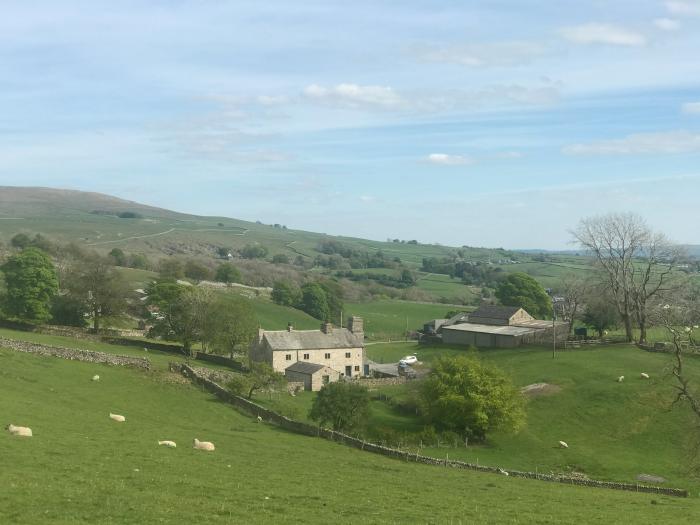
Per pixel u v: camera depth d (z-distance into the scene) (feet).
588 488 212.43
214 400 316.40
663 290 458.50
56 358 338.95
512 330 495.41
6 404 221.05
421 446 280.72
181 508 125.70
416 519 134.10
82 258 637.30
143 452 179.11
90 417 231.50
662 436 294.66
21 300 440.04
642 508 169.99
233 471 170.19
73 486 133.39
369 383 405.18
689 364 384.47
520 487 197.47
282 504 137.59
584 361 404.16
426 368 451.53
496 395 299.17
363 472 196.65
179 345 480.23
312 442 252.62
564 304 545.85
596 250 471.21
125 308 501.97
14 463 147.43
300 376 409.69
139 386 314.14
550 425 317.01
